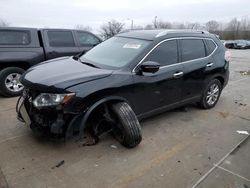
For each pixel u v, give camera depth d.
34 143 3.62
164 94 4.12
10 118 4.52
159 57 4.00
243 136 4.12
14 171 3.00
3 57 5.70
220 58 5.21
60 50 6.53
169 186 2.84
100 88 3.23
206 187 2.85
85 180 2.90
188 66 4.45
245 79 8.77
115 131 3.60
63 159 3.27
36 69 3.67
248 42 36.62
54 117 3.06
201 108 5.26
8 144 3.58
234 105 5.68
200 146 3.74
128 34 4.56
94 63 3.88
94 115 3.46
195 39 4.74
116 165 3.19
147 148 3.62
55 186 2.79
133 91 3.62
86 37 7.19
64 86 3.02
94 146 3.59
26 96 3.42
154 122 4.52
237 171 3.15
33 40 6.17
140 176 3.00
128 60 3.73
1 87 5.82
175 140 3.90
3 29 5.80
